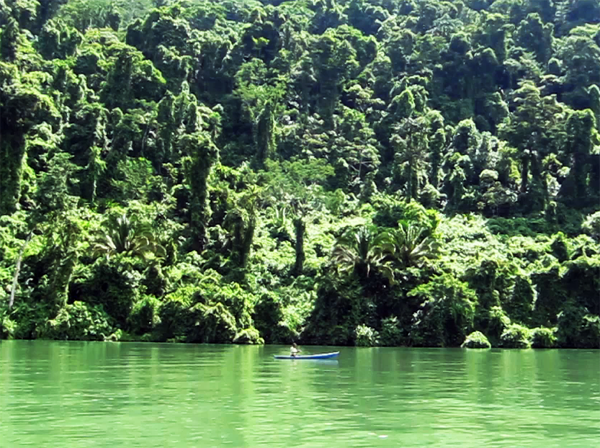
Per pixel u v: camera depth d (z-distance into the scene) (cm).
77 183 9356
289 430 1695
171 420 1825
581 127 10938
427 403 2209
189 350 5081
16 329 6244
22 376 2897
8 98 8388
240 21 18200
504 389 2652
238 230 7862
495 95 14362
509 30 15938
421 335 6638
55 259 6731
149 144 10750
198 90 13562
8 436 1598
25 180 9012
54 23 13625
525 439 1609
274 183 10619
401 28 17200
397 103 13175
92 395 2303
